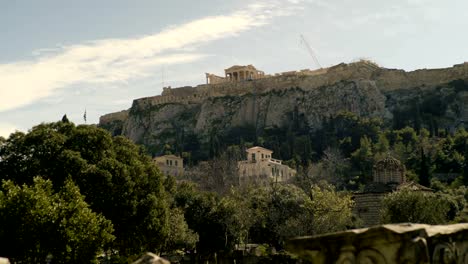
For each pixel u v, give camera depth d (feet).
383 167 443.32
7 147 243.19
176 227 313.53
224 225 358.23
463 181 575.79
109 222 192.65
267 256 288.51
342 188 640.99
